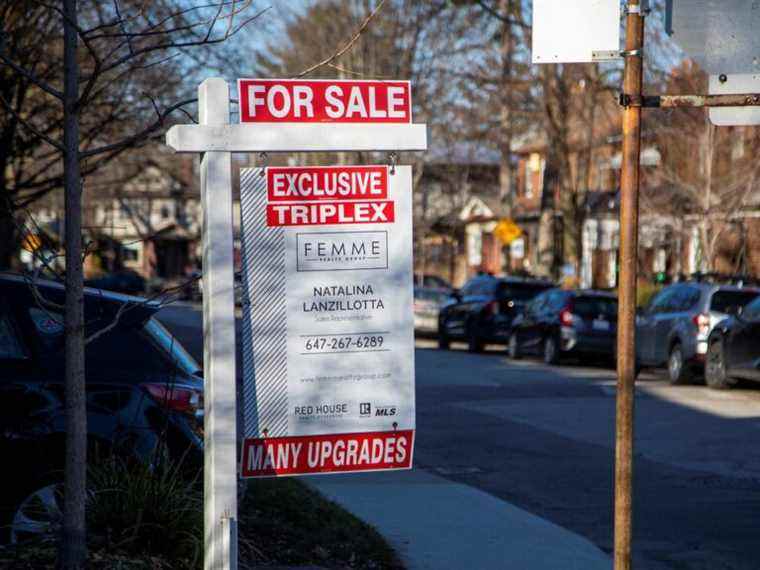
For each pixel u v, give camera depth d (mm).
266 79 5164
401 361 5293
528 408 16391
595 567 7457
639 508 9578
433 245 58312
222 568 5102
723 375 18594
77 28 5641
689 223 31781
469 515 9039
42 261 5844
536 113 39500
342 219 5234
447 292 36344
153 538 6496
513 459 12141
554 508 9648
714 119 5355
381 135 5234
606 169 44469
